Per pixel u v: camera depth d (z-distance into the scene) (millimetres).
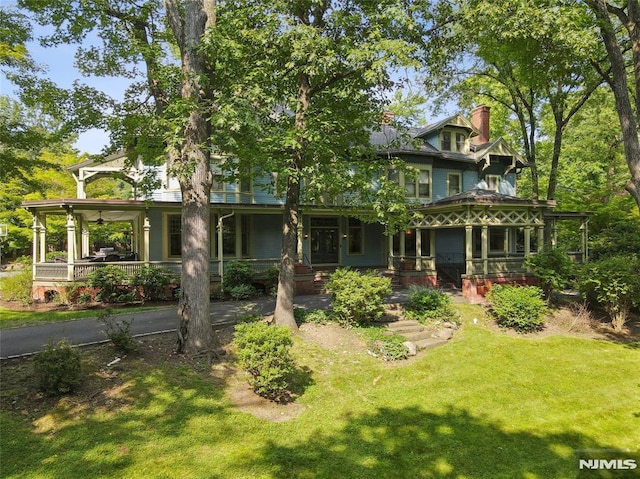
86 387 6555
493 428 6801
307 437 6180
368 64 9273
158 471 4977
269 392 7285
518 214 16531
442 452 5996
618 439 6555
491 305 13906
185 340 8297
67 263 14492
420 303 12773
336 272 11664
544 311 13000
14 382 6516
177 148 8375
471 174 22953
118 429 5680
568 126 27828
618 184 25469
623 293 12227
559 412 7480
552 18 9852
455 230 22453
